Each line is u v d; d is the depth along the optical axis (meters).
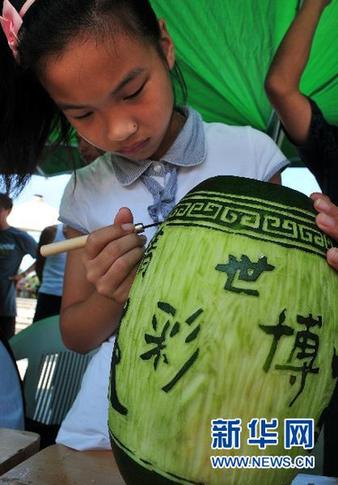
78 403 0.91
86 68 0.64
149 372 0.51
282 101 1.09
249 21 1.50
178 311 0.51
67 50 0.65
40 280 2.44
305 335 0.51
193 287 0.51
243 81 1.68
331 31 1.45
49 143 1.09
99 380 0.89
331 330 0.53
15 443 0.72
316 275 0.52
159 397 0.51
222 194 0.55
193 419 0.49
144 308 0.54
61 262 2.33
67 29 0.65
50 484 0.61
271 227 0.53
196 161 0.86
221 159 0.88
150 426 0.51
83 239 0.71
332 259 0.53
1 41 0.80
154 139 0.75
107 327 0.87
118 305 0.82
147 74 0.68
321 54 1.54
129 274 0.69
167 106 0.72
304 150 1.11
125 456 0.53
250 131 0.93
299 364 0.50
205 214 0.55
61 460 0.69
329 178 1.04
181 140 0.85
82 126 0.72
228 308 0.50
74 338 0.89
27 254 2.43
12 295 2.32
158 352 0.51
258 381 0.49
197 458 0.50
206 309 0.50
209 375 0.49
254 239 0.52
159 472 0.51
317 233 0.54
